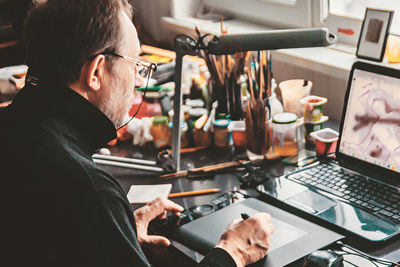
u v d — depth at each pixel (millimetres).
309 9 2092
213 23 2482
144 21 2775
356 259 1133
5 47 2998
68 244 836
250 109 1616
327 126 1873
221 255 1086
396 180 1406
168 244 1253
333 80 1932
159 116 1858
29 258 838
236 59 1750
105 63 941
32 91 919
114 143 1890
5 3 2943
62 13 884
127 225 909
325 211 1313
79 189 847
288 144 1653
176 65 1569
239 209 1367
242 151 1691
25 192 838
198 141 1825
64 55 894
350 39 1997
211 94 1877
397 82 1373
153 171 1665
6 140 877
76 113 917
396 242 1193
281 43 1451
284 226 1264
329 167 1534
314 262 1066
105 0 912
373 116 1443
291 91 1803
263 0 2303
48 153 856
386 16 1736
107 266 863
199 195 1504
